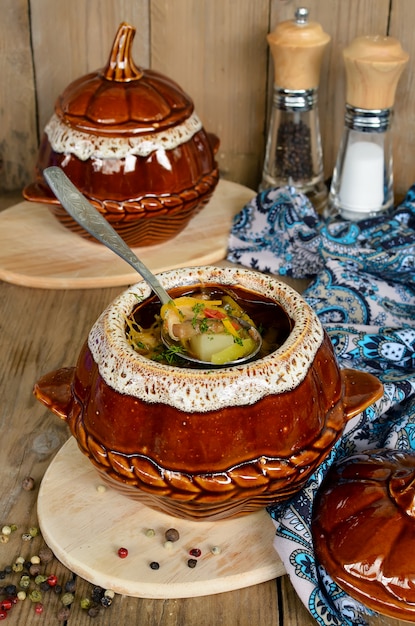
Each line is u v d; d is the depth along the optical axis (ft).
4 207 4.89
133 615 2.59
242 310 2.81
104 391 2.53
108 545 2.71
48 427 3.26
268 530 2.78
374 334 3.50
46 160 4.00
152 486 2.51
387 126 4.30
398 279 3.92
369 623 2.57
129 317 2.73
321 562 2.57
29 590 2.65
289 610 2.62
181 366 2.63
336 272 3.85
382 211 4.45
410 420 3.06
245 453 2.48
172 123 3.91
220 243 4.30
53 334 3.78
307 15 4.26
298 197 4.20
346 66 4.16
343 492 2.67
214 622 2.57
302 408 2.52
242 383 2.44
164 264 4.10
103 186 3.87
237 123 4.84
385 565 2.46
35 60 4.73
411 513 2.51
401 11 4.41
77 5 4.58
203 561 2.67
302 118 4.48
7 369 3.56
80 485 2.91
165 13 4.58
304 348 2.56
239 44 4.62
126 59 3.94
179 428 2.44
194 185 4.03
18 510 2.91
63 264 4.15
